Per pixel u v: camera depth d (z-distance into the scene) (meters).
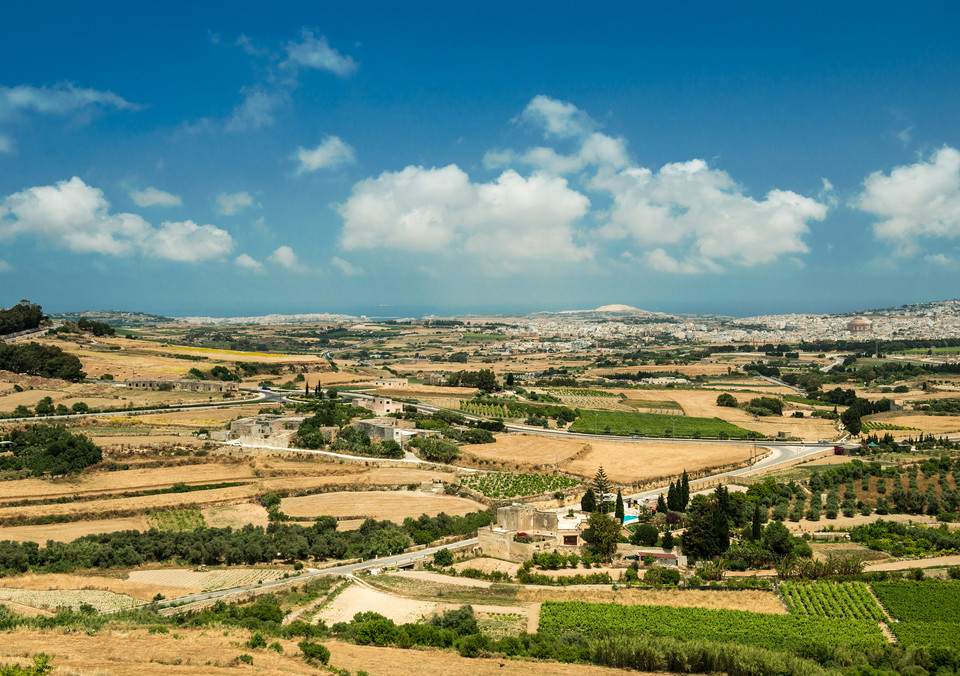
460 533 150.25
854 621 108.06
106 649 78.44
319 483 178.38
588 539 143.62
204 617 97.31
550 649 92.88
